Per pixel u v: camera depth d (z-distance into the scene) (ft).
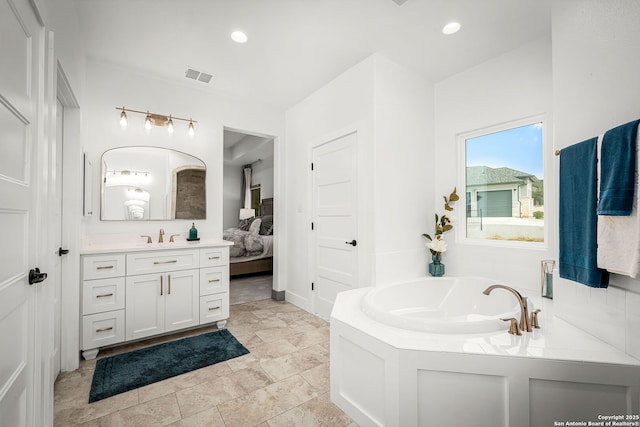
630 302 3.99
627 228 3.79
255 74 9.22
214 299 8.89
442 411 4.15
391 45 7.72
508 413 3.99
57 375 6.19
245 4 6.20
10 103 2.79
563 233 5.09
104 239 8.43
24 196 3.15
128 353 7.31
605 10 4.46
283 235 12.25
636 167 3.69
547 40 7.31
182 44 7.64
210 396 5.61
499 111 8.20
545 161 7.41
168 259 8.13
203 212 10.19
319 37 7.38
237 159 22.59
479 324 4.82
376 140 8.09
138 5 6.18
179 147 9.80
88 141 8.26
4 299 2.70
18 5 2.96
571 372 3.85
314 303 10.39
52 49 4.09
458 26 6.93
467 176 9.20
